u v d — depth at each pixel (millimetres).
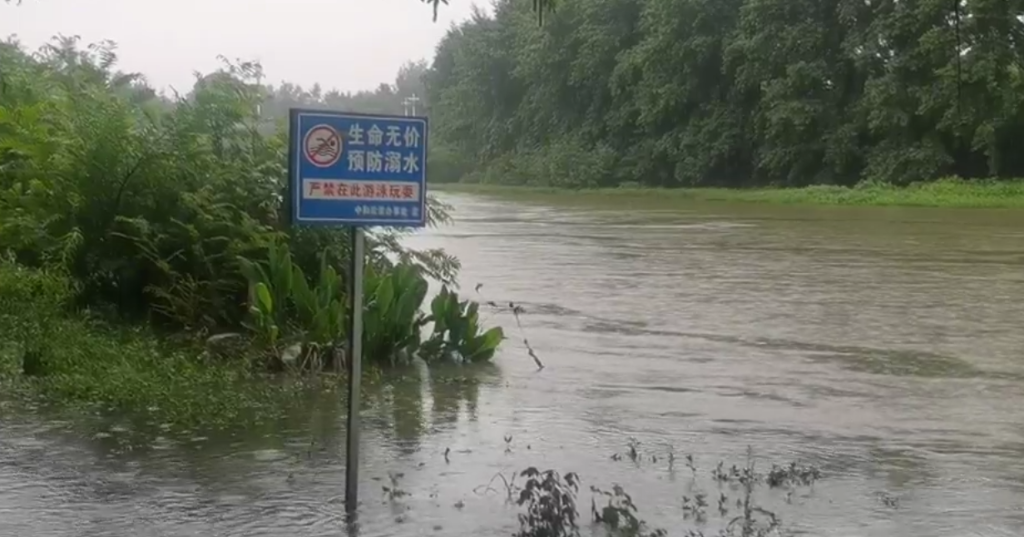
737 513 6039
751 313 14039
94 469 6617
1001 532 5805
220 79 12555
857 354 11203
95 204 11648
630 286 16844
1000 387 9656
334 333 9945
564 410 8555
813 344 11789
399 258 13203
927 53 44625
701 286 16859
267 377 9477
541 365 10445
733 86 59781
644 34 64500
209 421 7852
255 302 10297
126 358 9328
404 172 5707
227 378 9000
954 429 8125
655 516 5984
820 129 54469
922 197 44656
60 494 6129
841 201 46344
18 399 8305
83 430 7504
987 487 6645
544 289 16469
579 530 5688
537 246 24078
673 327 12906
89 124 11664
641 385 9578
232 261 11398
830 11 53594
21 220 11711
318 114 5547
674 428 8023
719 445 7555
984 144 46906
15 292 11258
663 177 64625
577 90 69875
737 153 60938
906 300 15305
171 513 5844
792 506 6195
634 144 66938
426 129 5746
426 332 12234
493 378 9812
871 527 5848
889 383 9781
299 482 6445
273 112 15203
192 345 10383
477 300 15125
